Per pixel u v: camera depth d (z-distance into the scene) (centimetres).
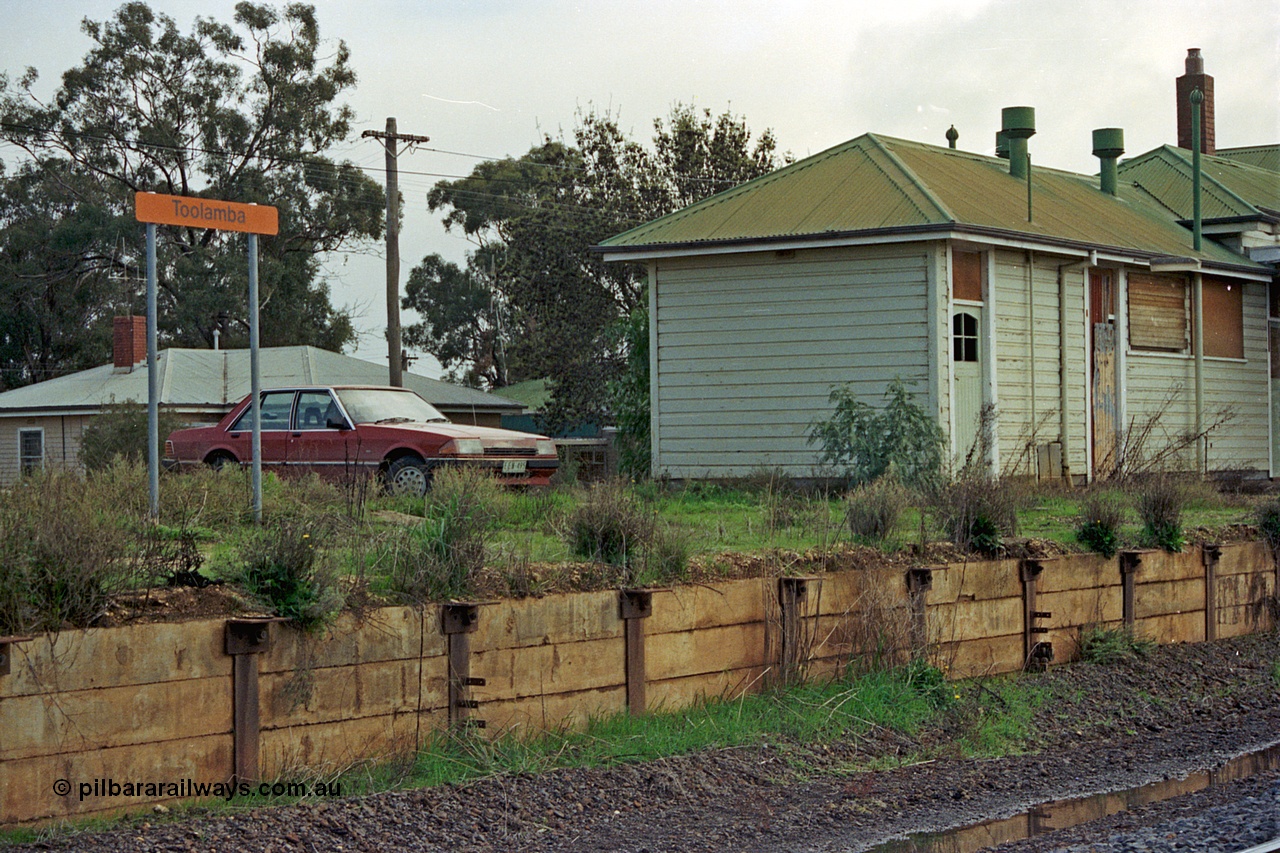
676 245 1950
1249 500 1872
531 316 3681
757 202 2041
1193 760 1005
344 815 726
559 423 3481
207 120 4666
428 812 752
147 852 649
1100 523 1359
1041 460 1998
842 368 1894
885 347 1867
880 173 2012
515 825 755
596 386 3409
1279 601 1566
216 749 739
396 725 823
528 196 5462
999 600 1234
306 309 4947
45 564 694
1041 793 895
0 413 3556
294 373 3641
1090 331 2117
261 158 4816
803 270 1917
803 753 941
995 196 2109
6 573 676
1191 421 2317
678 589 988
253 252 1146
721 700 1006
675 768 869
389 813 740
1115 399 2158
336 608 792
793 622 1057
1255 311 2492
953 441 1853
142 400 3388
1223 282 2420
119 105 4669
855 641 1105
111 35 4619
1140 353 2217
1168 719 1156
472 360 6100
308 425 1711
